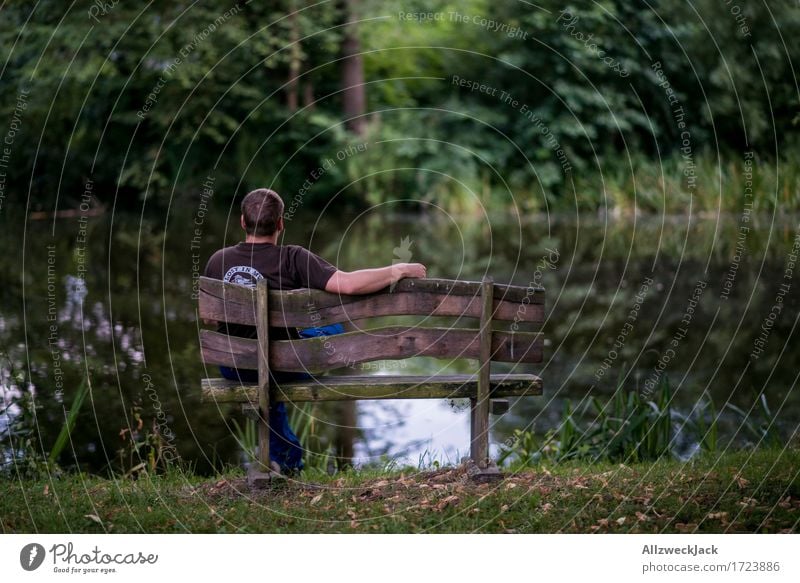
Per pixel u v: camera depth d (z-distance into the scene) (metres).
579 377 8.09
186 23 20.69
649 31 23.11
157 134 21.34
